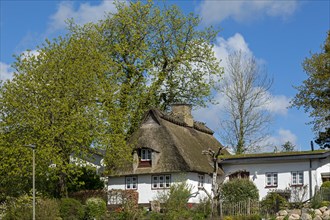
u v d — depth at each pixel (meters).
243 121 64.88
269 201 41.56
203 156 52.06
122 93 51.59
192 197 46.44
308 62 59.91
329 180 48.53
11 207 40.19
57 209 39.38
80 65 46.19
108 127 46.56
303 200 47.09
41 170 43.78
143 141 49.84
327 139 58.84
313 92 59.53
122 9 58.50
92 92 45.94
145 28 58.38
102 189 50.28
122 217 39.91
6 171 43.66
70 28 55.84
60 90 44.78
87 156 46.34
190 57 59.44
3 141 43.28
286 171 49.69
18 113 43.88
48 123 43.81
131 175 49.84
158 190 48.66
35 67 45.25
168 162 48.50
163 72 58.66
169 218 38.84
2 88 44.34
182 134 52.72
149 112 51.28
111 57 56.44
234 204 40.94
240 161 51.22
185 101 60.47
